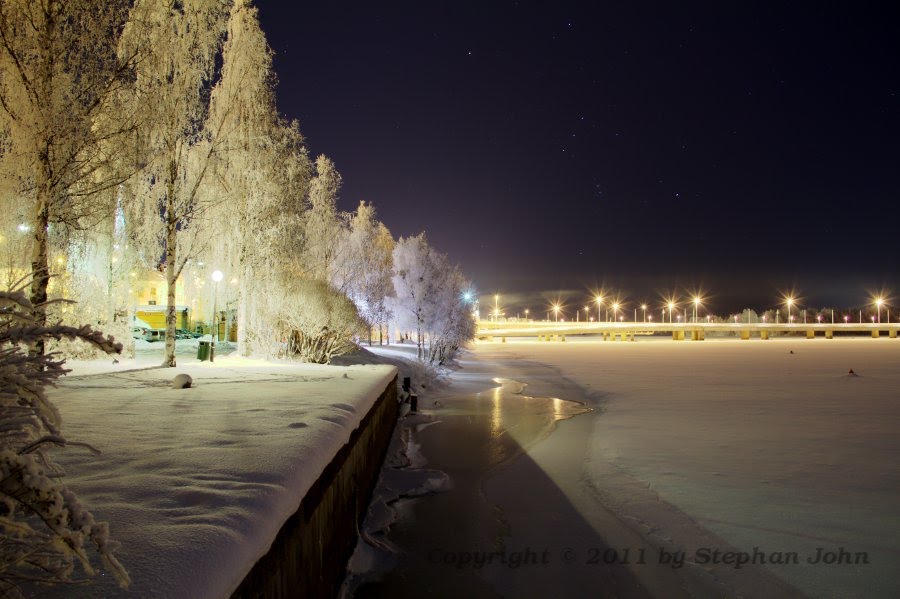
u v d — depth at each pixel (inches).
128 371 558.9
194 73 687.7
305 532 174.4
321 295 892.0
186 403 333.1
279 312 865.5
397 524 339.3
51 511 72.9
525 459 505.4
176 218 679.7
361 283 1341.0
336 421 268.1
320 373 566.9
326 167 1185.4
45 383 90.9
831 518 334.0
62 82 463.2
